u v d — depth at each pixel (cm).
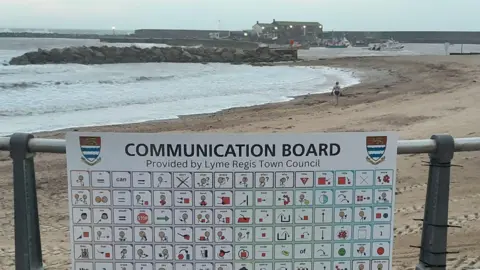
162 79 4216
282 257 238
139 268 239
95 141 230
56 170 1130
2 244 645
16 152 230
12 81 3728
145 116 2080
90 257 238
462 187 865
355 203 237
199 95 2931
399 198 826
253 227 236
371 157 234
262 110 2259
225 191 233
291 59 8800
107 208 235
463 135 1398
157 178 232
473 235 633
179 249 237
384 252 241
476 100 2233
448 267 521
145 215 235
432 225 239
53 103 2450
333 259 239
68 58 7581
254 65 7425
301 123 1806
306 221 237
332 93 2894
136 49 8438
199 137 229
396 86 3341
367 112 2039
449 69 4744
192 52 8831
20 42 16475
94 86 3431
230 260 238
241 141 229
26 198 233
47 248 614
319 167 233
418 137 1404
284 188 233
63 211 819
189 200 233
